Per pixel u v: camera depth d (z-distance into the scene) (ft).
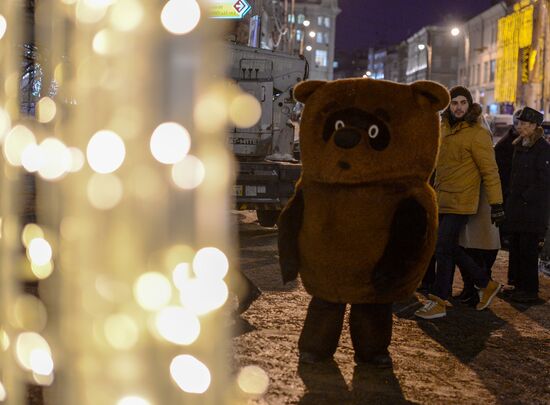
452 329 18.65
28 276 6.15
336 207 13.43
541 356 16.42
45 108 5.64
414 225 13.21
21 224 6.13
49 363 6.00
